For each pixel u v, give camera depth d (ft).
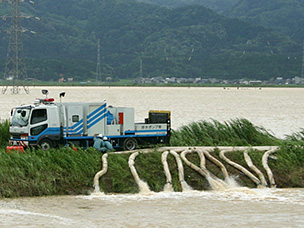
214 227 91.35
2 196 111.86
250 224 93.35
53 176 119.14
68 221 93.91
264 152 147.84
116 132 143.13
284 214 100.83
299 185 130.82
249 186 128.77
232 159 140.05
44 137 136.56
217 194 118.83
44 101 142.10
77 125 138.72
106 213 100.48
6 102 530.68
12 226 89.61
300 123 305.12
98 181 120.26
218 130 176.55
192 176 128.06
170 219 96.37
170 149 144.77
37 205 106.01
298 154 145.79
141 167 129.08
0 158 123.95
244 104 542.98
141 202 110.01
